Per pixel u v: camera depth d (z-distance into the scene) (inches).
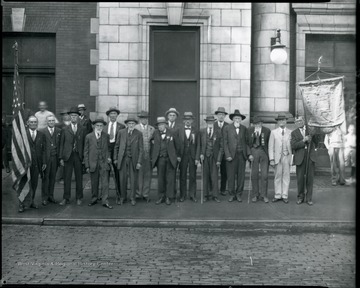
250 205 491.8
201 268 316.5
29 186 461.4
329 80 496.4
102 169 479.5
